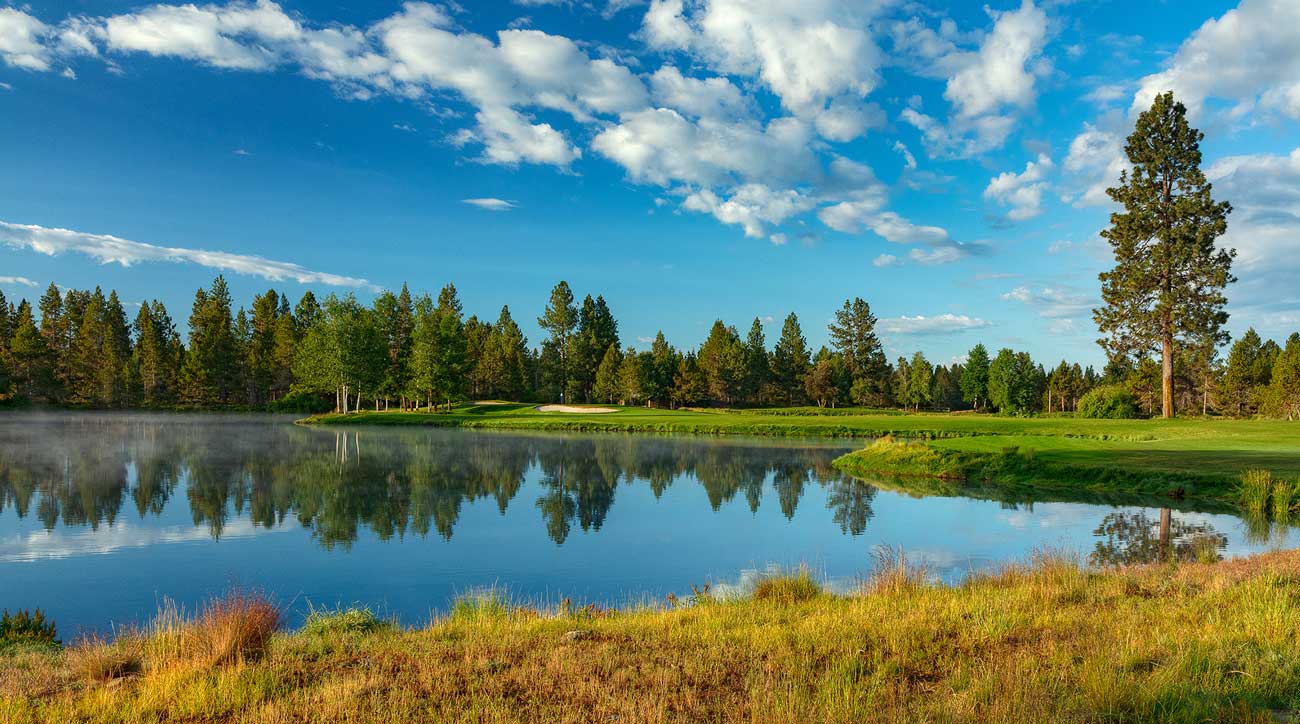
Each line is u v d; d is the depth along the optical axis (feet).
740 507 79.71
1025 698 17.95
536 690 21.07
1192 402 314.55
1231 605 28.53
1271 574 33.65
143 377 322.55
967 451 111.34
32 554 56.03
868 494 89.76
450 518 72.64
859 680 20.67
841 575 50.26
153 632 32.68
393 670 23.72
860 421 220.23
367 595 45.39
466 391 304.91
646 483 98.99
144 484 93.56
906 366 400.67
